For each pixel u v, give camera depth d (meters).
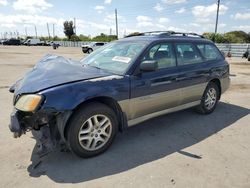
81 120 3.26
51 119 3.25
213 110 5.62
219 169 3.26
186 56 4.79
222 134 4.42
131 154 3.62
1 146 3.75
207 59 5.29
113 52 4.37
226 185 2.93
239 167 3.32
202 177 3.08
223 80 5.64
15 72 11.41
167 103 4.36
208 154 3.67
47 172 3.12
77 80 3.32
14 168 3.18
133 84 3.74
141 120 4.04
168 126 4.72
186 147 3.88
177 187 2.87
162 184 2.92
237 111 5.77
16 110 3.14
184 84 4.59
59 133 3.32
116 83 3.55
